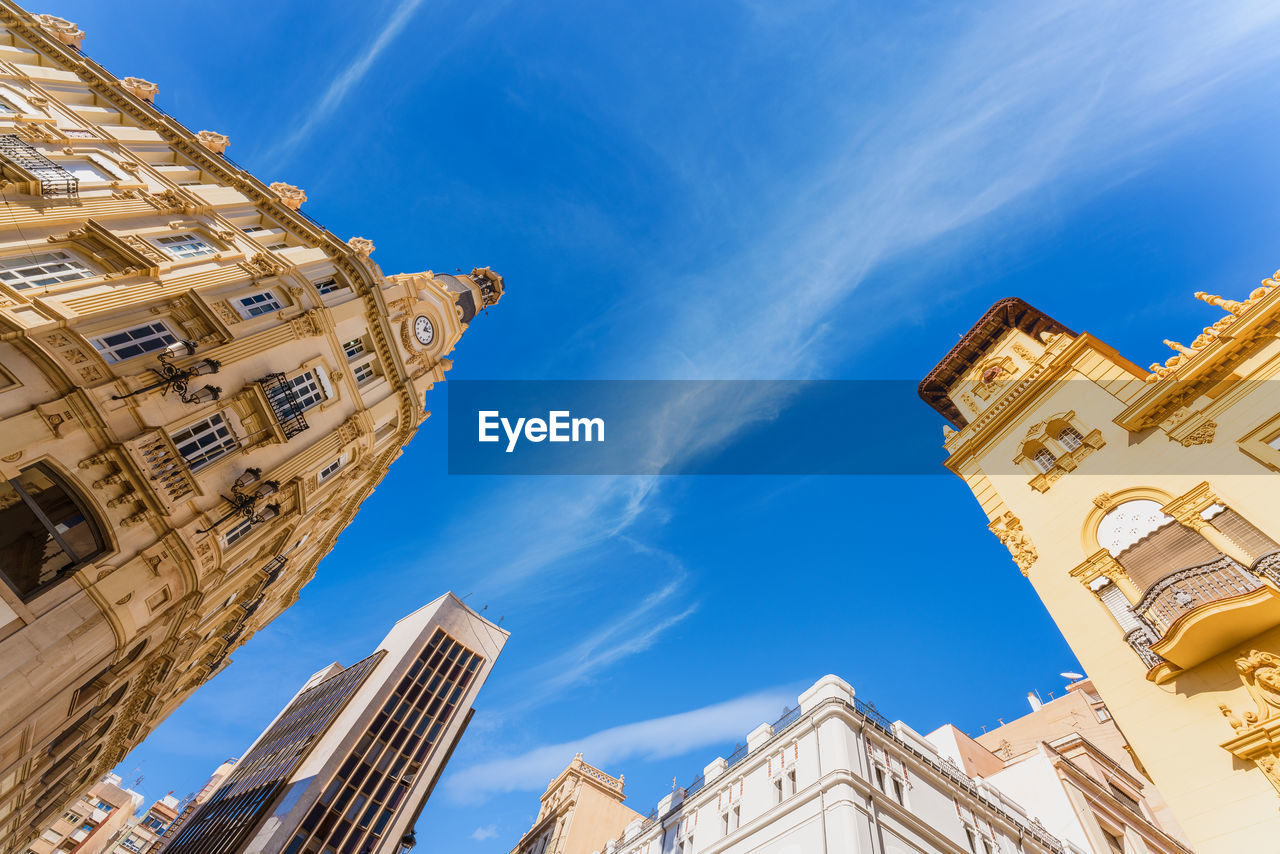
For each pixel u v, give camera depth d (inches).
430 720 2714.1
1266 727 631.8
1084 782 1378.0
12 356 751.1
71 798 1382.9
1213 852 654.5
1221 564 713.0
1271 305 768.3
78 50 1301.7
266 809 2268.7
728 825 1068.5
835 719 986.7
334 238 1391.5
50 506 782.5
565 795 2418.8
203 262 1072.8
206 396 956.0
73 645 769.6
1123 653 808.3
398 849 2341.3
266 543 1126.4
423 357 1568.7
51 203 922.1
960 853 947.3
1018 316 1243.8
